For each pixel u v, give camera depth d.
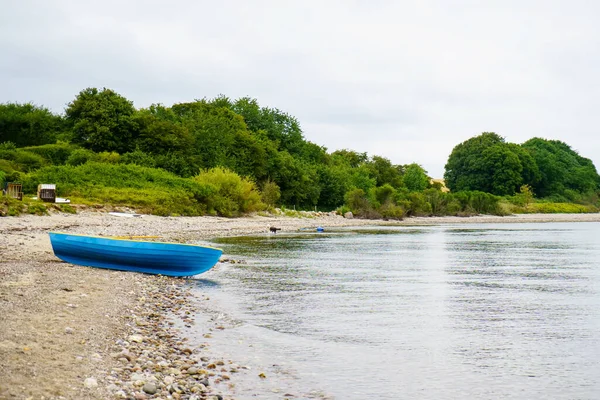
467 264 26.78
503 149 141.25
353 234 49.22
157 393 7.85
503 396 8.66
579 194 149.25
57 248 20.12
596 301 16.94
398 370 9.92
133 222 40.75
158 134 67.06
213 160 71.44
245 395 8.35
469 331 12.92
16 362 8.18
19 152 59.12
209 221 51.19
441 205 97.06
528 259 29.42
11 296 12.92
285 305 15.79
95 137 64.75
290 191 81.25
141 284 17.48
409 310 15.33
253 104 99.94
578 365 10.31
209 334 12.02
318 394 8.59
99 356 9.16
